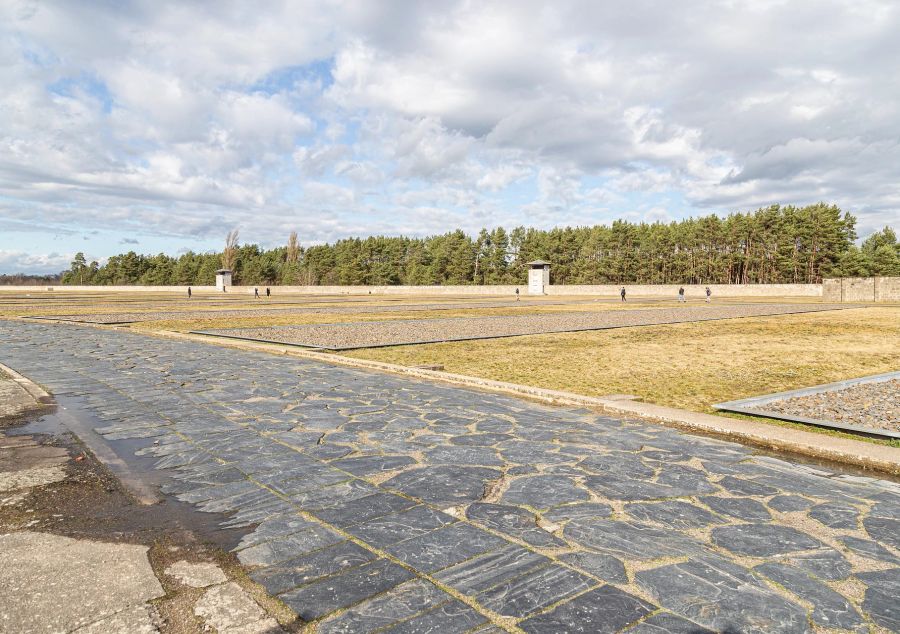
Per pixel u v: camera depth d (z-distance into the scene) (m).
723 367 10.77
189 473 4.48
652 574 2.90
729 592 2.74
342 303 42.81
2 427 5.88
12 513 3.71
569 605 2.60
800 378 9.57
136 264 126.69
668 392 8.26
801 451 5.12
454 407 6.95
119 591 2.72
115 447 5.19
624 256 87.19
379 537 3.33
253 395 7.62
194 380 8.76
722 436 5.72
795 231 75.94
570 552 3.14
